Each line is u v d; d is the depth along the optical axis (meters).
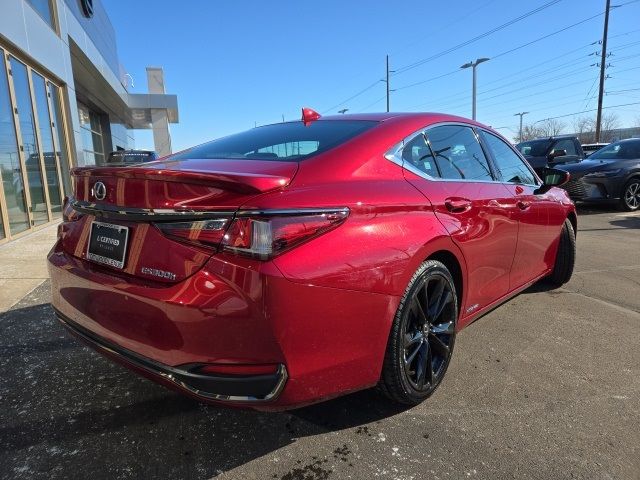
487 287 3.14
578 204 11.92
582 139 68.06
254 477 2.01
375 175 2.35
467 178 3.03
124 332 1.99
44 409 2.51
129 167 2.12
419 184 2.54
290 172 2.09
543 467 2.07
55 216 10.17
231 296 1.74
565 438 2.27
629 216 9.88
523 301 4.27
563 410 2.51
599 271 5.33
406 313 2.28
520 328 3.63
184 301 1.77
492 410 2.51
